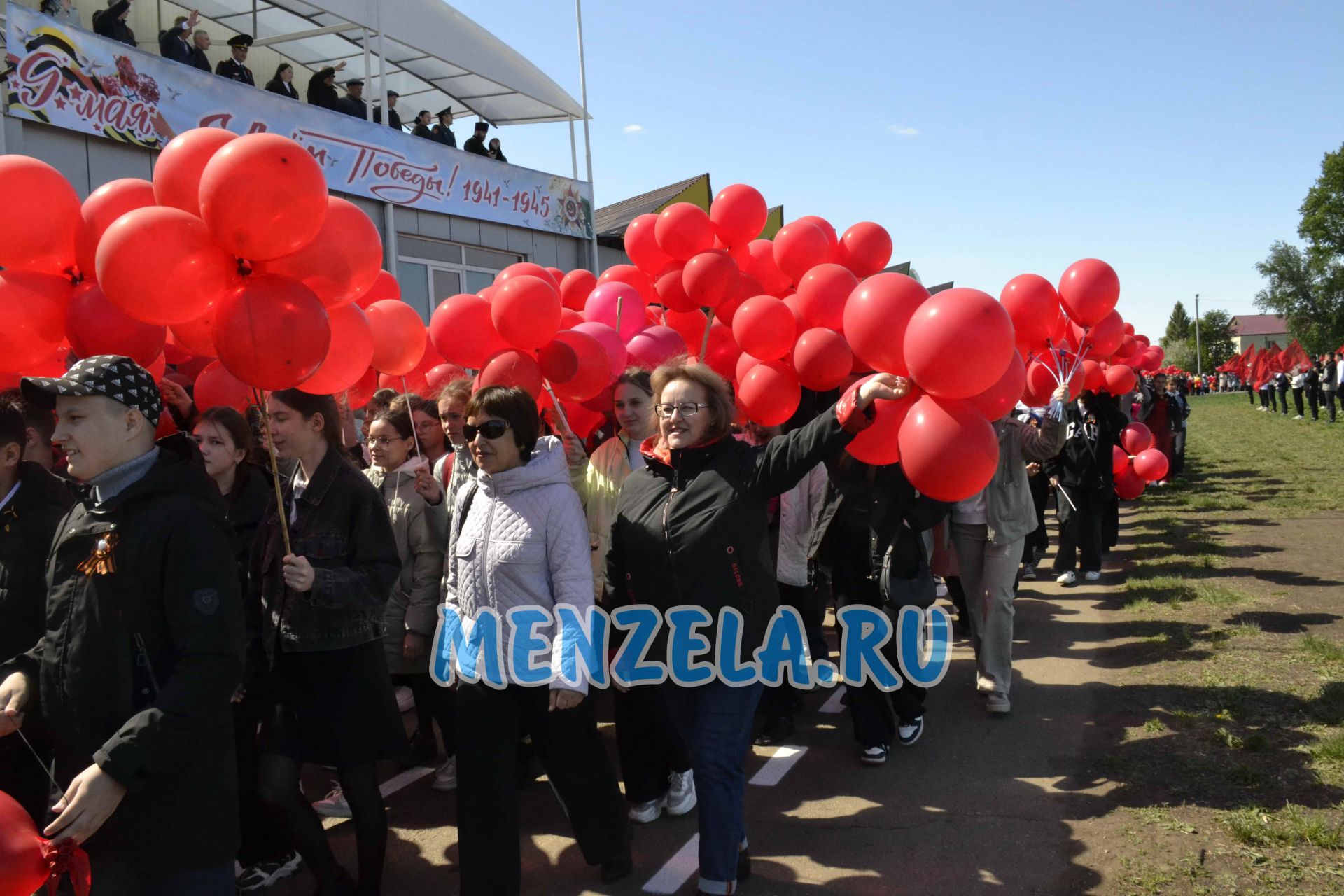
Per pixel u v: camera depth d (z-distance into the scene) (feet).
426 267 40.37
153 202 9.48
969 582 16.70
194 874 7.08
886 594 13.51
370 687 10.34
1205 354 347.15
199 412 11.80
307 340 8.24
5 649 8.93
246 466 11.47
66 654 7.03
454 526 10.55
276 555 10.33
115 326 9.05
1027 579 27.61
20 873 6.32
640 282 18.65
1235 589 23.29
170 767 6.94
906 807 12.80
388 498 13.84
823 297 13.98
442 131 40.78
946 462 9.48
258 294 8.11
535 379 13.33
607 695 18.89
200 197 7.79
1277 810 11.64
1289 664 16.97
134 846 6.87
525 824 12.87
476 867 9.67
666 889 10.85
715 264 15.75
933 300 9.55
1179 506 38.99
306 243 8.23
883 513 13.17
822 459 9.55
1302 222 233.55
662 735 12.55
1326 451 57.93
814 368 13.12
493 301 13.21
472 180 41.24
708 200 65.92
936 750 14.79
